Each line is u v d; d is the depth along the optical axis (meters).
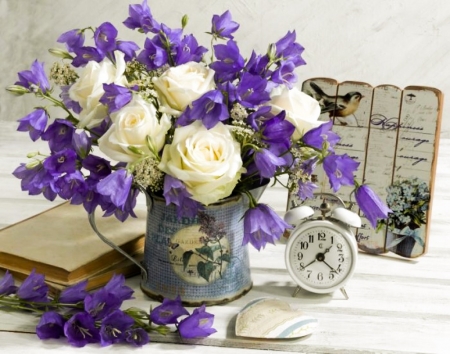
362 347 1.27
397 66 2.10
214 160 1.25
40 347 1.27
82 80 1.31
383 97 1.46
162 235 1.33
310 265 1.36
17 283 1.37
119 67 1.30
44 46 2.15
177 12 2.10
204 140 1.25
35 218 1.47
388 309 1.35
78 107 1.34
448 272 1.43
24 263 1.37
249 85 1.27
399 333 1.30
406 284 1.40
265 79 1.28
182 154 1.25
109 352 1.26
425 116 1.44
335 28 2.09
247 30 2.10
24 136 1.89
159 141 1.26
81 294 1.30
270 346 1.27
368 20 2.08
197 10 2.10
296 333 1.28
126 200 1.30
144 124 1.25
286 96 1.30
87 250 1.38
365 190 1.32
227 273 1.34
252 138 1.29
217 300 1.34
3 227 1.52
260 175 1.32
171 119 1.31
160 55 1.30
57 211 1.49
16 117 2.21
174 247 1.32
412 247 1.46
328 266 1.36
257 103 1.28
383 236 1.47
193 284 1.33
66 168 1.28
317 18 2.09
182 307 1.28
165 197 1.26
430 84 2.10
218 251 1.33
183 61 1.32
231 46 1.29
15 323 1.31
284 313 1.30
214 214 1.31
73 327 1.28
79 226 1.45
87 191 1.30
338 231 1.35
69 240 1.41
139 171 1.25
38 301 1.32
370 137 1.47
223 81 1.31
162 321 1.28
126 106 1.26
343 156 1.30
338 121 1.48
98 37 1.34
